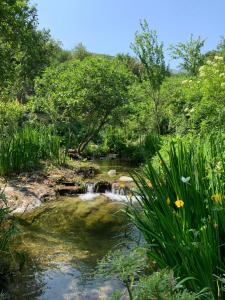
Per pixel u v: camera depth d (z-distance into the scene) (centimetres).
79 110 1311
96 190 900
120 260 211
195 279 239
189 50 1934
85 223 642
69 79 1317
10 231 444
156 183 306
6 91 972
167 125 1641
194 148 354
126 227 611
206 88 746
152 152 1274
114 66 1372
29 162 934
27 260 465
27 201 741
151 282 196
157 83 1616
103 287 395
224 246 260
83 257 482
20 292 382
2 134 1031
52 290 390
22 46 672
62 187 864
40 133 1086
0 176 860
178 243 255
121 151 1590
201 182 282
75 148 1431
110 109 1347
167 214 271
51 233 583
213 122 670
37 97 1413
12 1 544
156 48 1595
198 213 272
